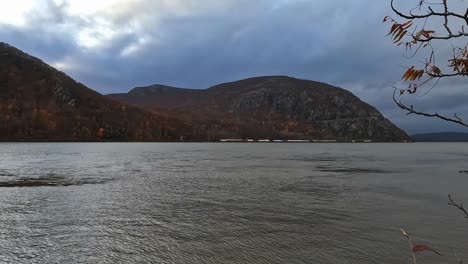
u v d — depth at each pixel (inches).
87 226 1000.9
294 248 831.7
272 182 1910.7
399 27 131.1
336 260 762.2
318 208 1246.3
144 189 1638.8
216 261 756.0
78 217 1098.7
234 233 942.4
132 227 995.3
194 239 891.4
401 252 808.3
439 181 1964.8
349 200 1391.5
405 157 4478.3
